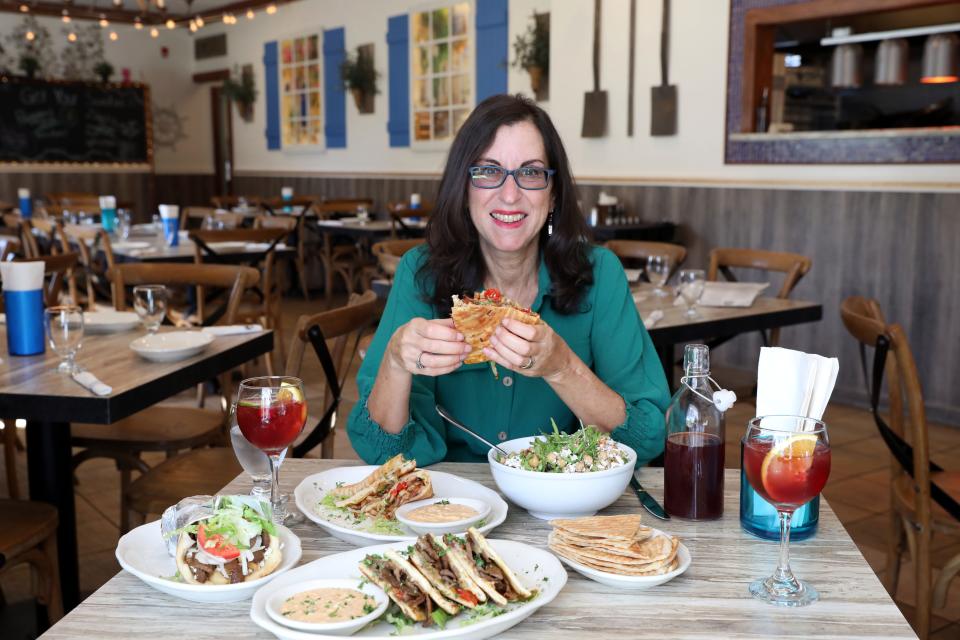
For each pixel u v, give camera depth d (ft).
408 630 2.91
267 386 4.09
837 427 14.62
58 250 21.01
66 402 6.13
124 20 35.96
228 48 36.78
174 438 8.41
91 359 7.32
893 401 7.36
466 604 2.99
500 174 4.99
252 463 4.29
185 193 40.27
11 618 7.92
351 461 4.97
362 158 30.73
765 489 3.22
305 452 6.82
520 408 5.37
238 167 36.99
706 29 17.51
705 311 10.41
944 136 14.32
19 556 6.48
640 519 3.95
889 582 7.72
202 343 7.42
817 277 16.39
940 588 6.85
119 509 10.81
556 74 20.53
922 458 6.73
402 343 4.32
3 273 7.40
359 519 3.94
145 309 8.09
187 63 39.52
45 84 35.50
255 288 18.49
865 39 16.74
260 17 34.60
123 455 8.36
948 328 14.70
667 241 18.48
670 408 4.09
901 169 14.96
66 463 7.22
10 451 9.76
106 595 3.27
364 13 29.68
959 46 16.44
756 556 3.63
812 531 3.84
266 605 2.98
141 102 38.01
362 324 7.46
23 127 35.22
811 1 15.65
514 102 5.09
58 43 36.19
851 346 16.05
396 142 29.14
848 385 16.14
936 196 14.61
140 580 3.40
